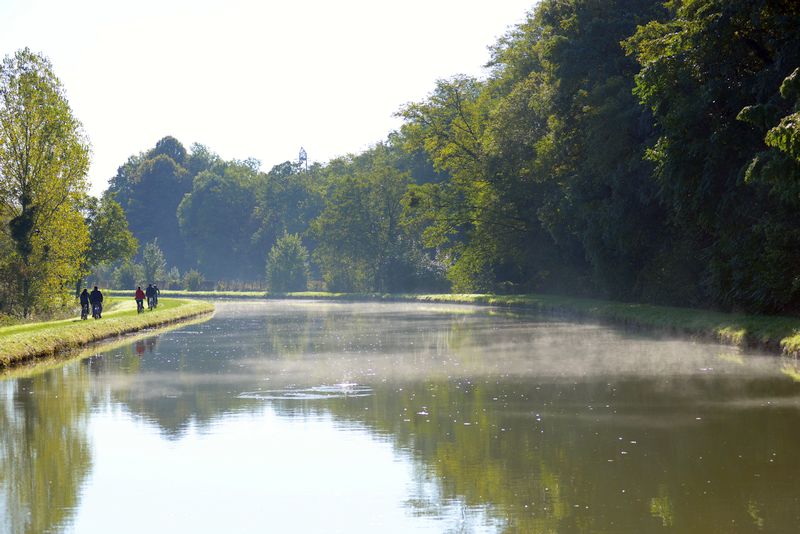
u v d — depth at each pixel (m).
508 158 68.06
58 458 15.17
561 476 13.27
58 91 54.72
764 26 32.62
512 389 22.16
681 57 35.25
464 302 80.50
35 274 52.62
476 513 11.53
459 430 16.92
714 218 35.69
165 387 23.73
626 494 12.23
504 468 13.85
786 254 31.67
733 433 16.09
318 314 65.94
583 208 51.03
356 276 117.25
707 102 33.81
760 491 12.24
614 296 53.94
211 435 16.89
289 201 166.38
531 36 71.38
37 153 53.31
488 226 73.50
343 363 29.00
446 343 36.06
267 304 90.62
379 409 19.47
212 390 22.97
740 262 34.31
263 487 13.05
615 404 19.55
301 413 19.11
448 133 79.56
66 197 54.72
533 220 68.56
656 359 28.00
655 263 47.31
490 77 84.31
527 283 77.69
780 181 28.00
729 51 34.12
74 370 28.25
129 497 12.63
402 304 85.31
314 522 11.32
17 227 52.16
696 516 11.12
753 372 24.22
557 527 10.84
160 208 198.25
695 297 43.25
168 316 57.28
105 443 16.33
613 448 15.06
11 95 53.38
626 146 46.75
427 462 14.36
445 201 80.81
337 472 13.84
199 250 175.38
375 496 12.46
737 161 34.09
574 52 51.69
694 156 34.88
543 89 60.31
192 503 12.30
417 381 24.00
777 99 30.06
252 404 20.48
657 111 37.03
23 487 13.28
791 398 19.80
